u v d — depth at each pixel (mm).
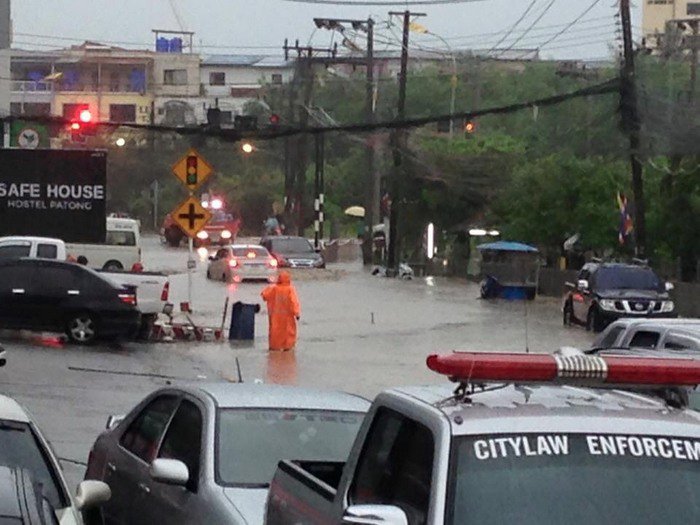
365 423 7566
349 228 131375
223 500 9711
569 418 6758
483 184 86375
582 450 6602
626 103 43781
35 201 53188
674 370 6840
